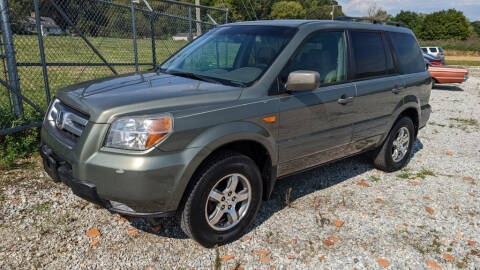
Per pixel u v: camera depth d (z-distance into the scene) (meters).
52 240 3.04
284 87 3.25
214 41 3.94
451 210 3.95
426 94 5.18
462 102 11.50
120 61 7.54
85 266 2.76
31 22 5.58
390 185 4.54
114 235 3.17
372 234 3.38
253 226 3.42
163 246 3.06
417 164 5.41
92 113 2.62
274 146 3.21
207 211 2.95
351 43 4.01
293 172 3.60
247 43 3.64
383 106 4.35
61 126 2.97
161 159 2.54
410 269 2.92
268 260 2.93
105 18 7.05
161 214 2.67
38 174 4.27
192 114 2.68
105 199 2.59
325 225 3.50
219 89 3.02
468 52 46.41
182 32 9.05
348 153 4.14
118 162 2.49
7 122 4.98
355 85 3.93
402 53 4.75
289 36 3.50
